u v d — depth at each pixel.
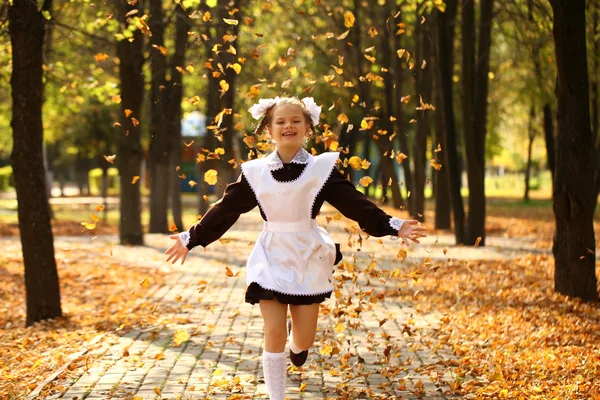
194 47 13.16
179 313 10.21
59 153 50.66
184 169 60.16
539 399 5.92
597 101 21.31
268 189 5.16
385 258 16.67
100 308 11.34
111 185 66.00
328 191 5.21
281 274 5.13
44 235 10.15
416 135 25.58
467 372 6.78
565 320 9.40
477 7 23.66
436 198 24.50
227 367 7.02
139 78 19.50
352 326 6.53
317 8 21.45
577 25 10.20
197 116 36.12
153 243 21.03
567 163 10.75
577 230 10.86
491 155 47.44
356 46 22.91
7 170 59.81
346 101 25.39
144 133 33.62
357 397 6.03
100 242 21.83
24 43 9.52
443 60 18.58
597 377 6.54
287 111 5.23
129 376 6.70
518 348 7.90
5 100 24.91
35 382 6.66
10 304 12.17
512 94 30.86
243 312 10.21
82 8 14.66
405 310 10.27
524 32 16.38
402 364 7.04
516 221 28.88
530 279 12.87
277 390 5.16
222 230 5.26
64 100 20.36
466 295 11.41
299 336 5.38
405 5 20.55
